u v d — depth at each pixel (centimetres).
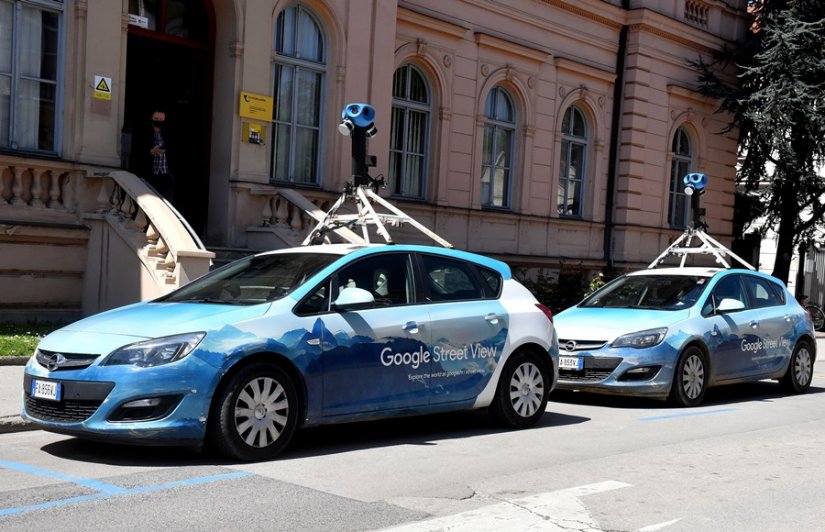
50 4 1305
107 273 1316
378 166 1744
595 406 1107
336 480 667
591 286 2092
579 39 2252
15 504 575
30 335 1170
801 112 2334
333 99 1675
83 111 1325
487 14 2038
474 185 2038
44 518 547
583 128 2336
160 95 1508
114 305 1304
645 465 763
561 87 2222
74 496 596
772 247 3106
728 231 2744
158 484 631
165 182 1418
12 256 1268
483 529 558
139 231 1291
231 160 1506
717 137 2658
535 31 2152
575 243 2298
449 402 833
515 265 2142
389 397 784
